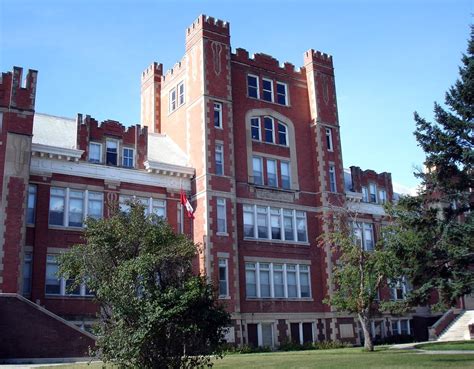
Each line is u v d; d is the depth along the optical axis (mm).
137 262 16688
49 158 35719
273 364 22656
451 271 27422
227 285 38625
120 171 38438
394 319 50188
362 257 32812
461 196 29828
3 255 30578
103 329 16516
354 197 50219
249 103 45125
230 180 41156
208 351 16422
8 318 28797
